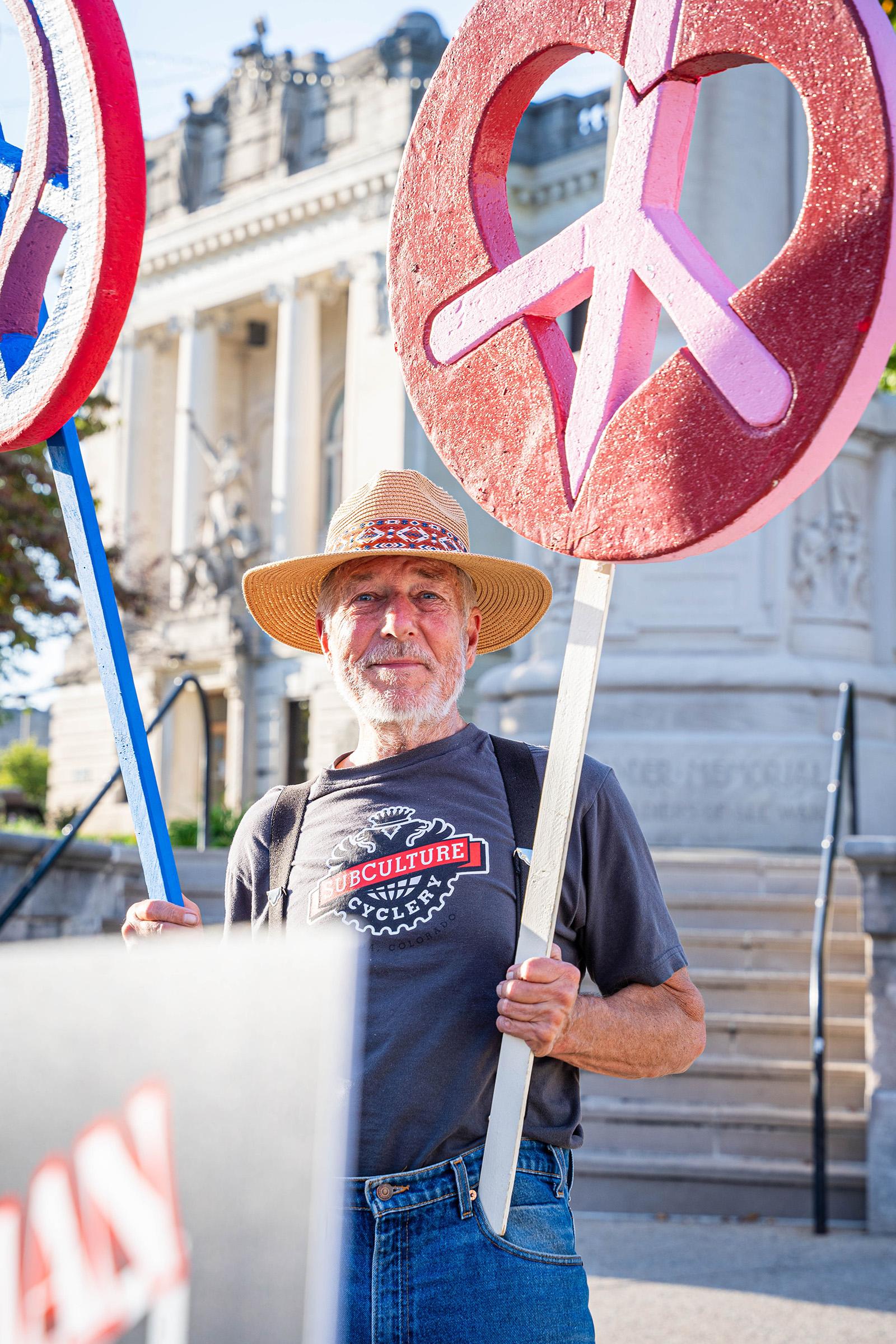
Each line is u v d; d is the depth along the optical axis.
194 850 9.58
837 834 6.61
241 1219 0.89
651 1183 6.11
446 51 2.10
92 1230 0.88
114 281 2.24
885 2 5.44
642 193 1.86
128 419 40.53
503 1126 1.91
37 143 2.33
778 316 1.65
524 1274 1.90
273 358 39.94
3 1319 0.87
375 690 2.22
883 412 14.01
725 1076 6.49
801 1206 5.97
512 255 2.04
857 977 6.93
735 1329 4.15
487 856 2.09
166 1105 0.90
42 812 25.84
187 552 35.38
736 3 1.72
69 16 2.23
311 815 2.23
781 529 12.50
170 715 35.34
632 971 2.14
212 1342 0.87
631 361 1.88
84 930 7.38
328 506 37.47
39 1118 0.89
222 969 0.91
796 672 12.15
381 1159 1.95
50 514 16.62
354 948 0.92
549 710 12.79
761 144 11.66
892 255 1.56
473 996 2.00
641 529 1.81
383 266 34.47
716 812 11.84
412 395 2.09
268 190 36.84
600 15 1.91
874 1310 4.37
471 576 2.41
